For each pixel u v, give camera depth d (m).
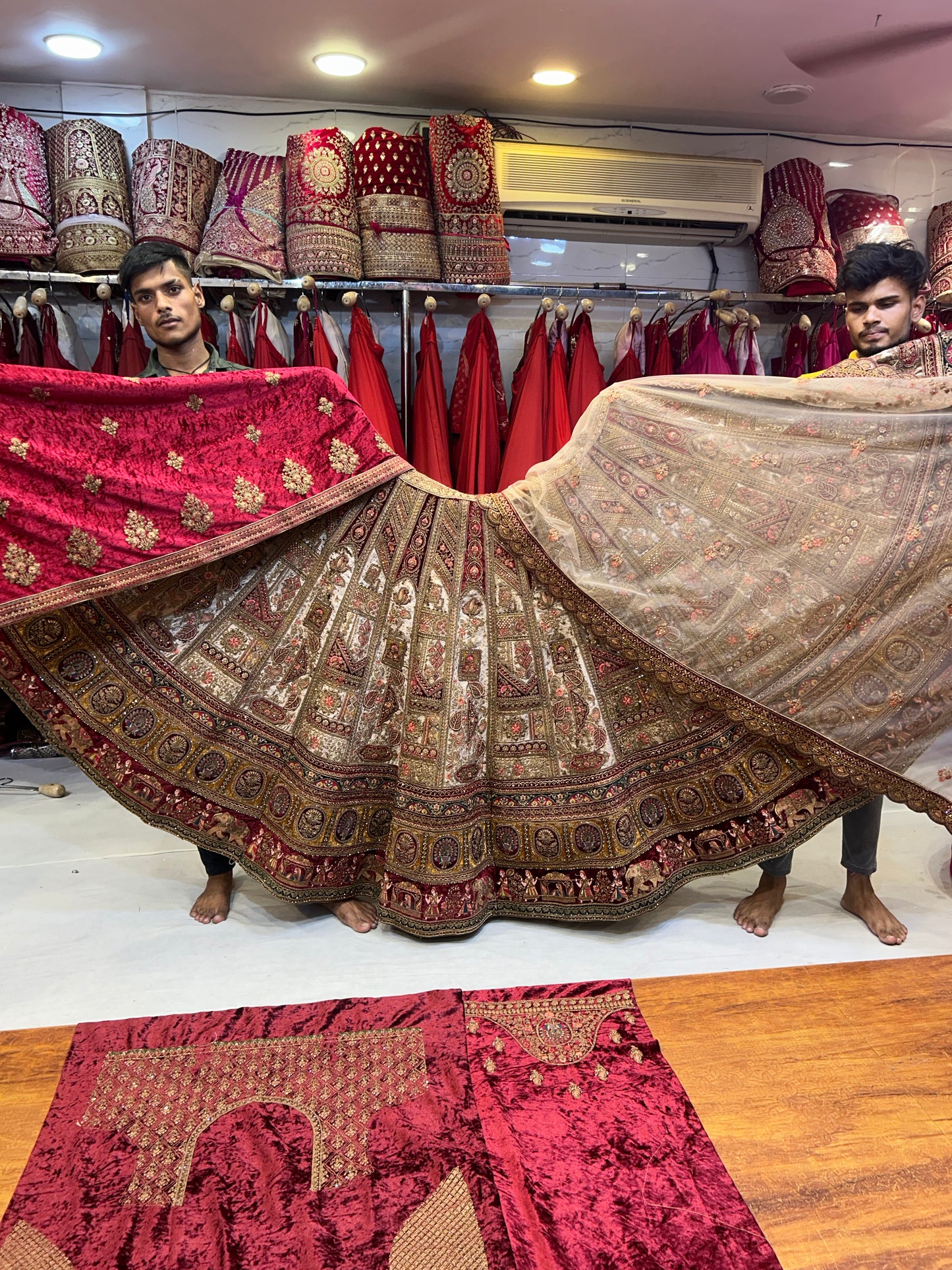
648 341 3.22
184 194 2.87
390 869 1.92
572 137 3.38
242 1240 1.21
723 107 3.24
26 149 2.78
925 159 3.62
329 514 1.94
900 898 2.12
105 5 2.46
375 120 3.25
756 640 1.81
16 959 1.87
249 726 1.92
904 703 1.79
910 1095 1.49
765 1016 1.68
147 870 2.29
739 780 1.90
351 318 3.07
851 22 2.59
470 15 2.54
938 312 3.60
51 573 1.65
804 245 3.24
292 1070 1.53
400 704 1.94
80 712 1.81
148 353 2.89
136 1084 1.50
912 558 1.76
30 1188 1.30
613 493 1.87
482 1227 1.22
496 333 3.47
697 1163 1.34
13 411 1.60
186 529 1.75
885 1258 1.20
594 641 1.92
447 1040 1.59
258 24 2.59
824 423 1.79
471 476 3.01
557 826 1.93
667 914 2.06
